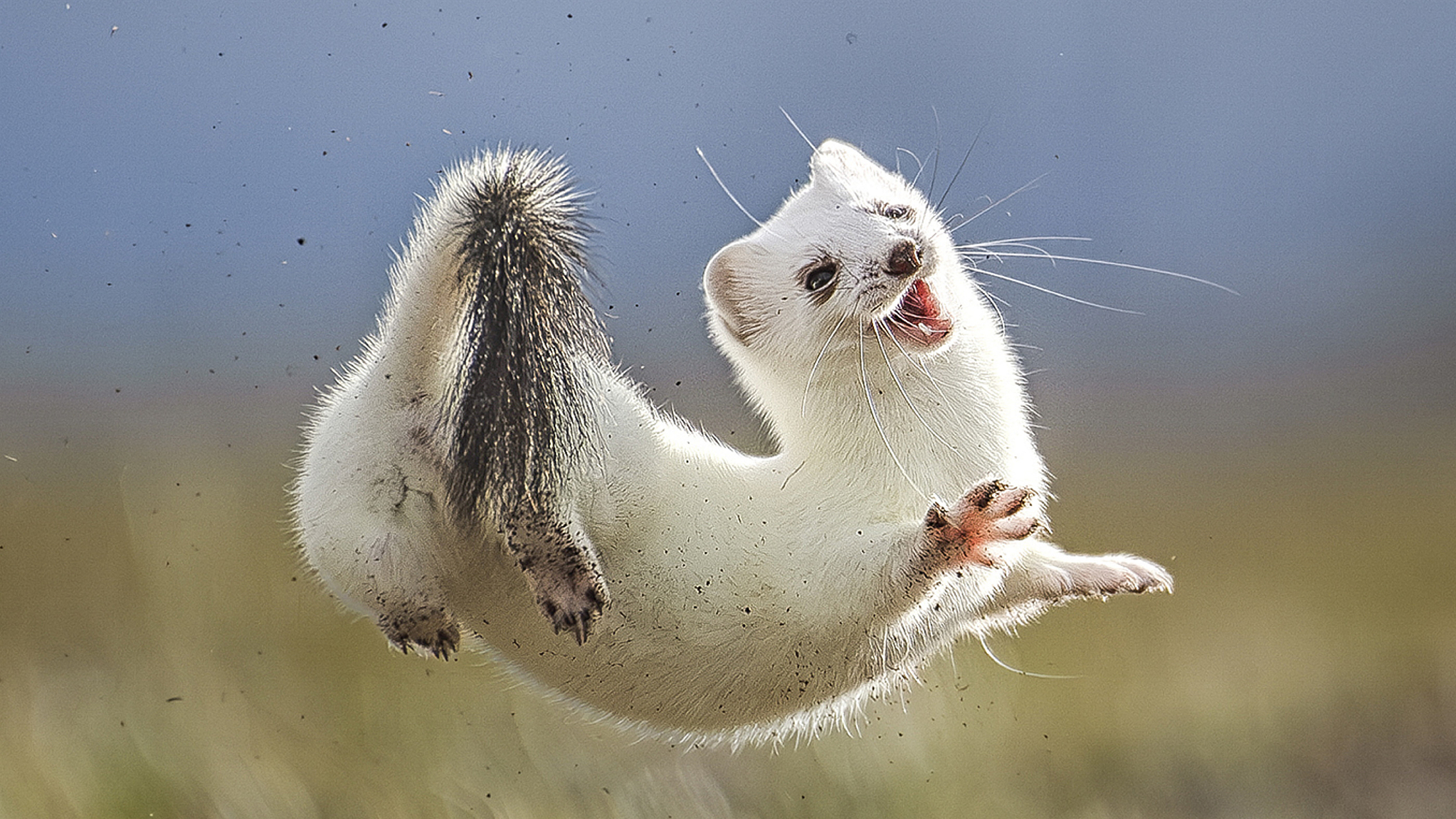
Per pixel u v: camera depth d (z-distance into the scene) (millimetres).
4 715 3338
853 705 3256
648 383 3246
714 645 3215
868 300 3230
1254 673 3529
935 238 3246
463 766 3361
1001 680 3477
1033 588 3266
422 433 3188
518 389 3176
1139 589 3262
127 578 3461
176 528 3449
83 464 4105
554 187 3193
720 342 3268
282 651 3402
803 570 3213
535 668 3219
